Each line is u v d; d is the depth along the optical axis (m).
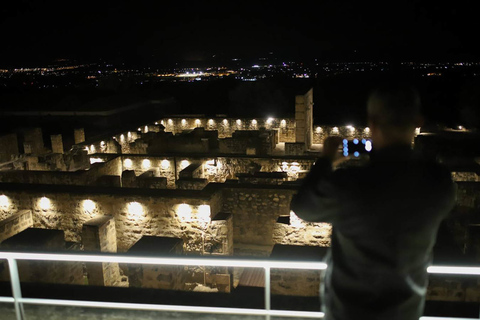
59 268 11.41
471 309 3.82
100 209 14.72
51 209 15.12
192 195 14.13
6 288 4.48
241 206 15.39
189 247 14.27
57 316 3.84
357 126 32.41
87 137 33.19
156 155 22.89
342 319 2.13
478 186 14.42
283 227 13.66
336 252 2.21
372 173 2.01
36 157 24.33
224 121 36.03
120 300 4.12
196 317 3.73
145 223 14.45
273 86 50.03
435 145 23.91
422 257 2.06
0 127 36.06
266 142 28.11
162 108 44.50
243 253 15.17
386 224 1.97
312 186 2.10
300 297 4.07
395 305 2.01
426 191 1.97
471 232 10.62
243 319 3.68
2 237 13.34
